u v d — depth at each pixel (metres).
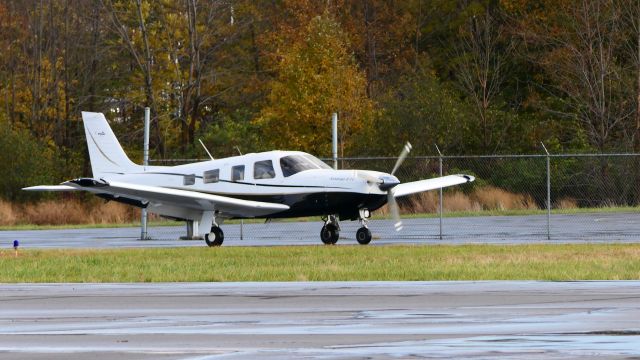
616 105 157.00
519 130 151.88
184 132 174.88
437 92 141.12
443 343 33.75
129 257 68.31
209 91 190.62
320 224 109.62
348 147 141.62
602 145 149.75
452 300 44.09
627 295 45.12
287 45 178.25
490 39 182.00
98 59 185.88
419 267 57.66
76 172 169.75
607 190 129.12
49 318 40.50
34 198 142.75
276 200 78.50
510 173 135.38
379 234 90.50
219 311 42.00
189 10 173.50
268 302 44.53
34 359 31.89
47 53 187.12
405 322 38.22
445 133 137.25
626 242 75.19
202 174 81.44
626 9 159.38
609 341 33.75
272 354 32.31
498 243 76.19
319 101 144.88
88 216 128.12
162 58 179.88
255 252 70.56
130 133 182.00
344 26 196.25
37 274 58.28
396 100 143.00
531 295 45.44
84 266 62.31
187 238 85.81
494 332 35.75
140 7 172.25
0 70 185.88
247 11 197.75
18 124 180.00
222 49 193.62
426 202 120.62
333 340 34.59
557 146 149.00
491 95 176.00
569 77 165.62
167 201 79.31
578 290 47.16
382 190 77.25
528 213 114.62
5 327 38.19
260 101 190.00
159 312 41.91
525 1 183.62
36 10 185.62
